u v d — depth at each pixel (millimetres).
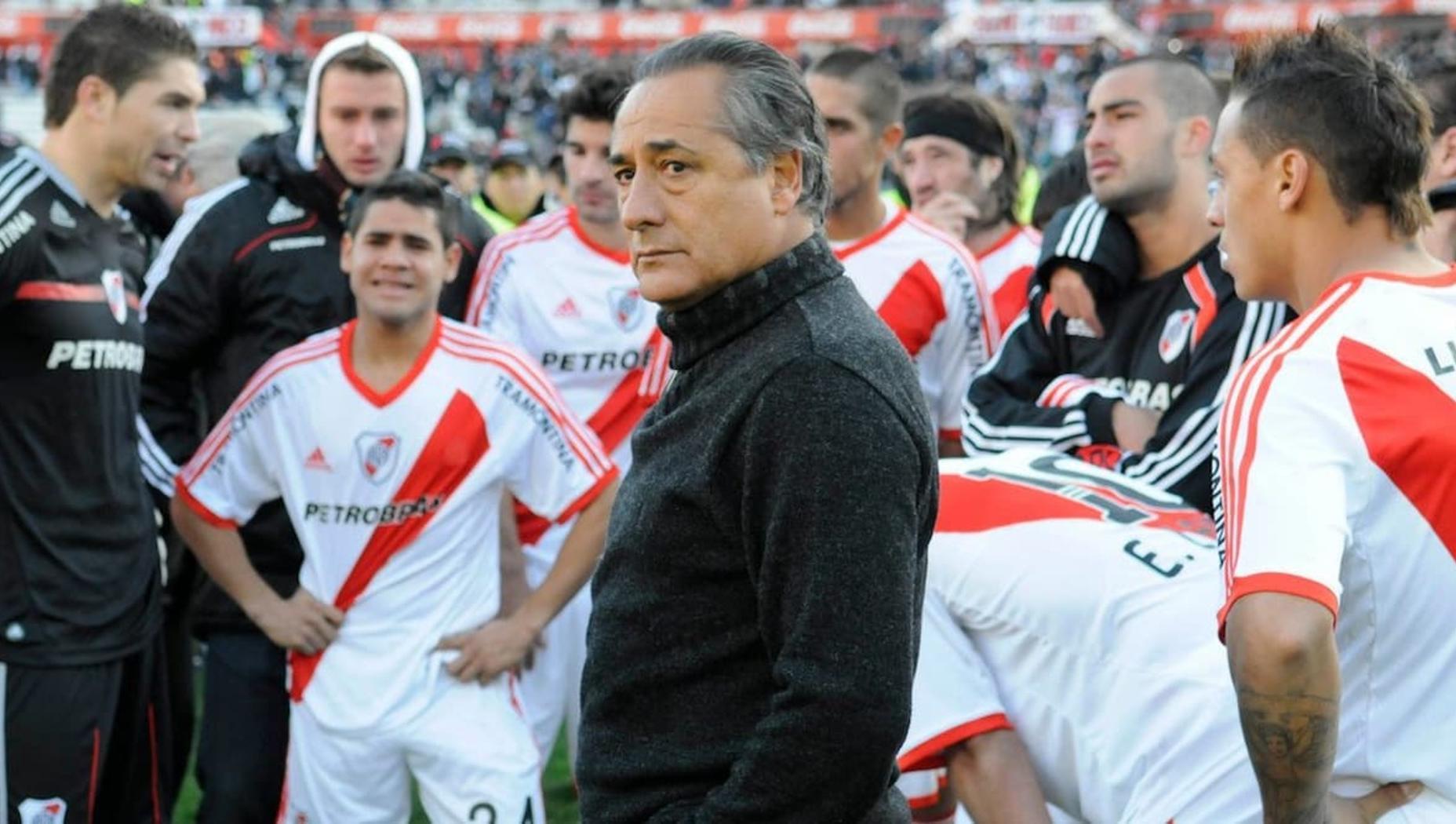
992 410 3631
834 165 4301
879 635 1820
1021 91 34531
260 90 33219
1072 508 2791
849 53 4355
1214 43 36875
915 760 2721
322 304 4113
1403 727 2217
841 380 1864
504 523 4086
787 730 1816
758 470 1868
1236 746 2539
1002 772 2711
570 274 4426
